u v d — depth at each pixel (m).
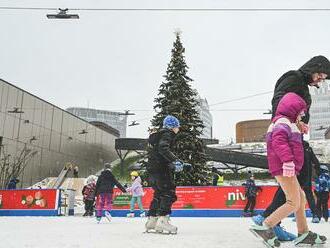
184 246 3.75
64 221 9.76
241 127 115.25
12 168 35.53
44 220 10.32
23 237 4.64
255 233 3.50
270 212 3.90
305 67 3.89
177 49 25.53
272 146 3.36
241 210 13.74
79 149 47.88
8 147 35.66
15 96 36.97
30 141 38.72
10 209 14.94
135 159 52.47
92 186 15.16
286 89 3.81
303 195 3.75
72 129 46.53
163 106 24.38
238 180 39.41
